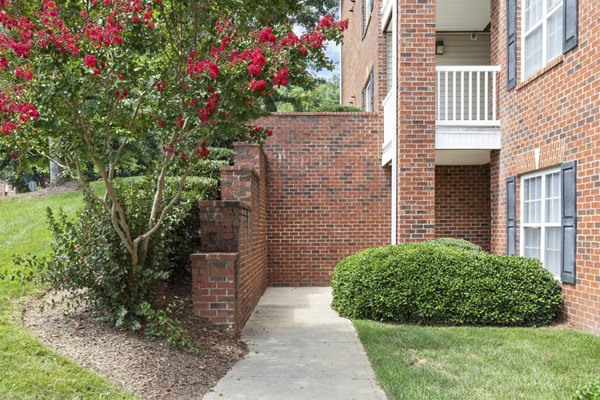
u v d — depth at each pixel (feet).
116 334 16.62
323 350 19.15
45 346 14.67
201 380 15.08
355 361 17.69
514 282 23.43
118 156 17.02
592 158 20.77
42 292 20.02
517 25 28.04
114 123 18.31
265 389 14.69
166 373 14.87
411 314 23.84
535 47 26.76
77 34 15.64
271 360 17.76
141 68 16.71
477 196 38.60
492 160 31.68
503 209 29.96
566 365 16.65
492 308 23.34
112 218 16.71
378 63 38.40
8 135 16.06
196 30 17.61
